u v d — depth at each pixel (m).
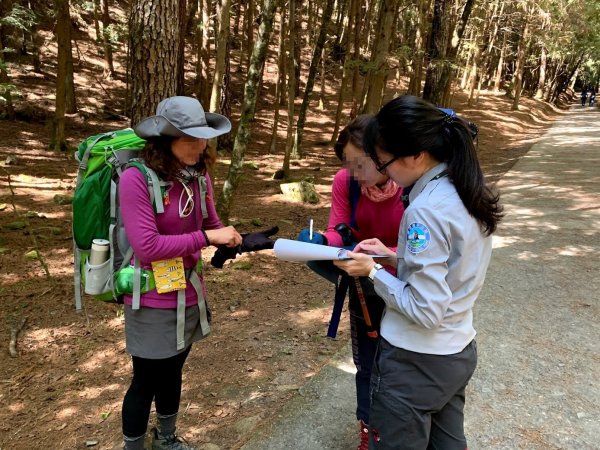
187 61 16.52
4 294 4.04
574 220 6.44
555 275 4.50
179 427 2.54
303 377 2.98
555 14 21.27
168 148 1.81
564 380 2.87
